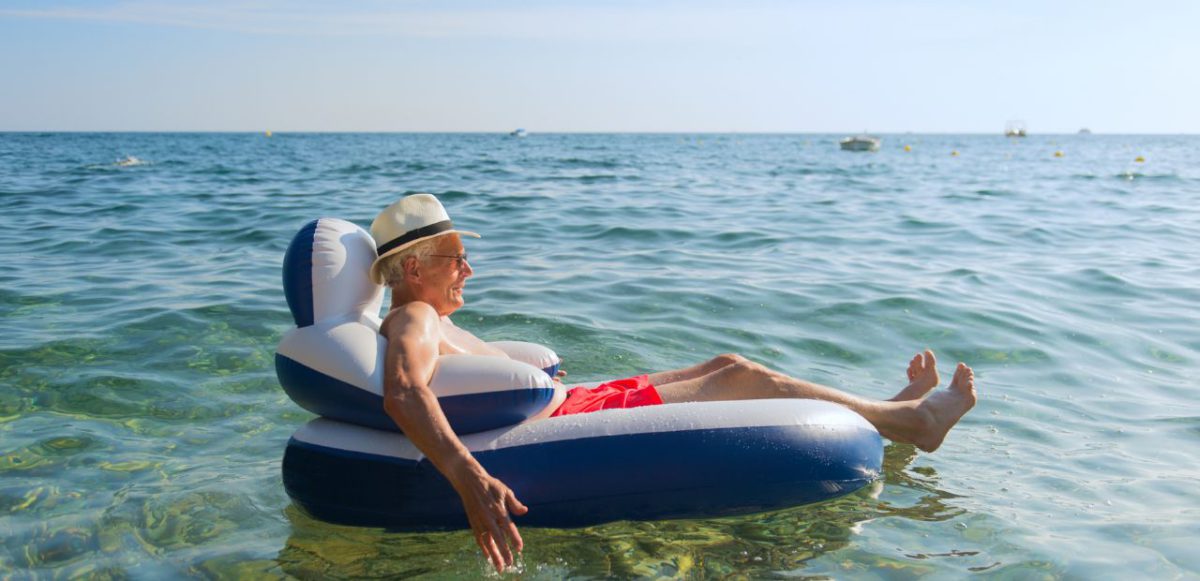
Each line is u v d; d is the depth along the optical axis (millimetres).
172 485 3840
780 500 3502
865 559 3203
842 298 7328
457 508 3303
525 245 10328
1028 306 7176
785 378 3949
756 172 29141
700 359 5738
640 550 3281
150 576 3115
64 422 4527
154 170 26688
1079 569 3123
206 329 6211
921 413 4059
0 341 5773
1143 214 14383
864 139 68938
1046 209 15203
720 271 8578
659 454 3354
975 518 3529
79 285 7680
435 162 35781
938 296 7395
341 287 3514
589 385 4062
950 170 32938
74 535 3393
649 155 51188
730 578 3078
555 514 3355
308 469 3410
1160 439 4441
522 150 62312
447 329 3674
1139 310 7137
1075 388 5285
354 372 3309
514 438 3355
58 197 16078
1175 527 3447
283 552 3285
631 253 9719
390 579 3107
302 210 13977
